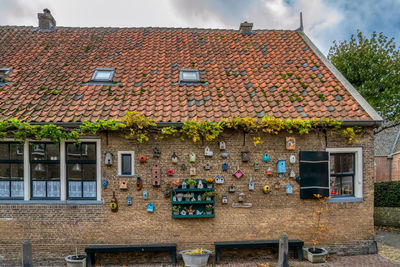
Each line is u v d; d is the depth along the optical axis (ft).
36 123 22.11
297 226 23.80
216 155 23.48
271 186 23.72
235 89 26.71
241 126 23.03
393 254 24.26
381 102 38.50
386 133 72.54
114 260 22.81
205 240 23.40
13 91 25.58
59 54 30.91
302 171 23.63
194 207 23.47
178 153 23.31
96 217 22.97
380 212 36.63
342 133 23.70
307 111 24.12
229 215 23.52
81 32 34.91
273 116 23.50
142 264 22.70
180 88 26.68
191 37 35.22
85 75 27.86
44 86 26.20
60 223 22.85
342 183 24.61
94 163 23.44
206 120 22.95
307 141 23.90
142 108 23.84
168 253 23.08
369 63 39.17
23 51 31.24
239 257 23.41
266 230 23.67
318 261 22.11
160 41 34.17
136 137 23.09
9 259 22.72
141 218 23.12
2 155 23.34
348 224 23.99
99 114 23.13
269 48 33.04
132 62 30.12
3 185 23.35
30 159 23.30
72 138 22.66
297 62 30.40
